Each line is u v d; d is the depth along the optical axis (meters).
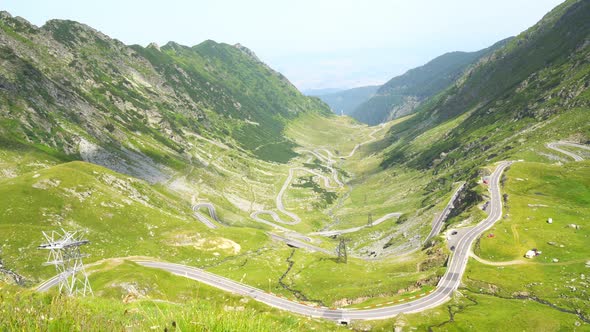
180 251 142.00
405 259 131.12
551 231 115.25
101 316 10.78
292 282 121.69
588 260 97.25
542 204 134.88
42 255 107.44
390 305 91.81
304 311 91.56
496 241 114.44
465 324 78.56
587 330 72.44
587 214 123.38
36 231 117.06
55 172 146.38
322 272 129.62
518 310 81.75
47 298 14.91
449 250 116.44
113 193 156.38
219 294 97.12
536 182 153.38
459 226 133.00
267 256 149.12
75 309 10.44
